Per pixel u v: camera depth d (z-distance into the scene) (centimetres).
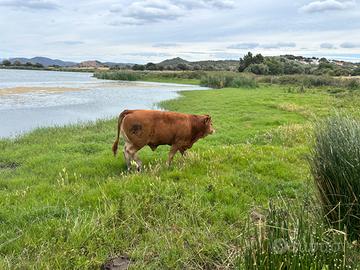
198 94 3706
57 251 455
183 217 564
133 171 854
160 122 856
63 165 939
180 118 877
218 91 4181
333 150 489
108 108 2658
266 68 7625
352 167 465
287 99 3012
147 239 505
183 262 448
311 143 683
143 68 11031
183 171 821
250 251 387
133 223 544
